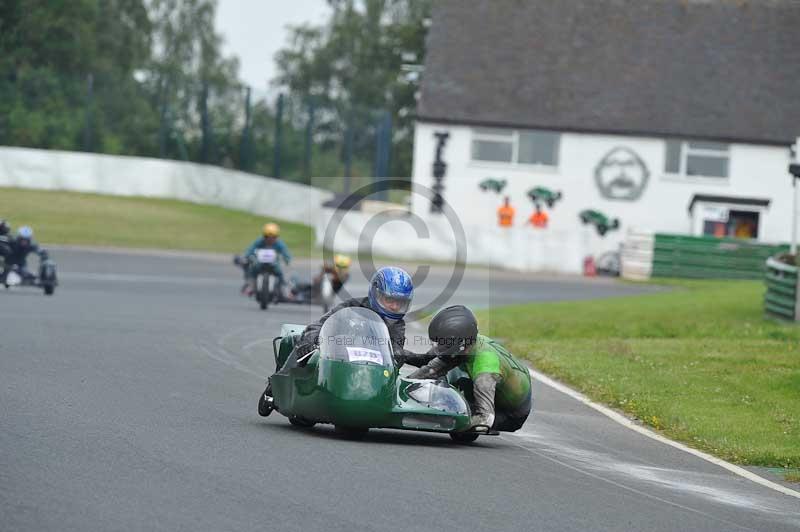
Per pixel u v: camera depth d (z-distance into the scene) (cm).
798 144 10594
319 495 2864
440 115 18375
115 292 10131
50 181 19625
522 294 12444
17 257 9294
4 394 4175
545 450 4009
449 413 3722
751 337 8112
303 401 3753
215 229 17550
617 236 18412
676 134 18362
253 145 19900
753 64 19188
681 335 8300
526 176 18400
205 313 8725
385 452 3566
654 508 3114
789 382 5853
